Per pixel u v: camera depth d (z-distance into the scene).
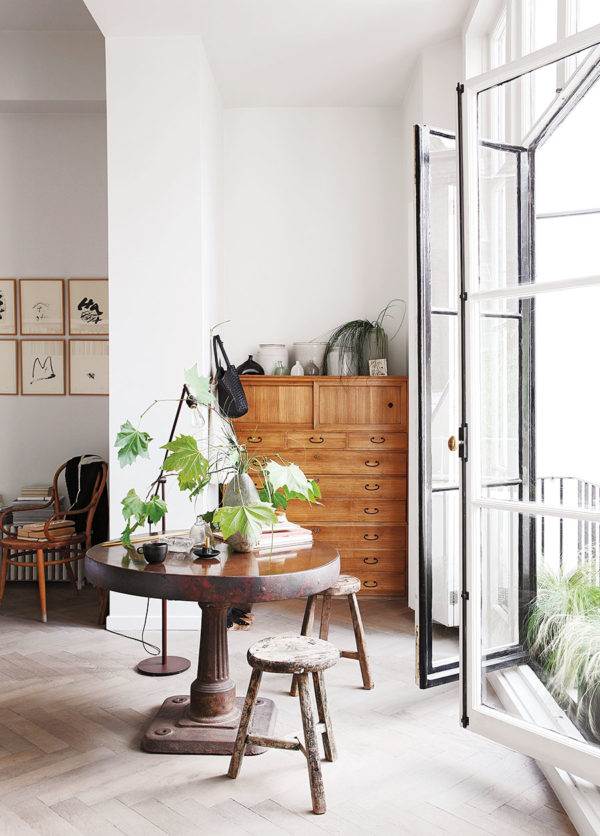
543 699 2.71
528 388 2.77
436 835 2.40
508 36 4.01
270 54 4.98
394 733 3.16
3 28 5.66
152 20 4.52
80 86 5.70
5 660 4.13
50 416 6.14
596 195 2.49
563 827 2.46
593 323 2.51
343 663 4.04
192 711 3.13
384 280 5.86
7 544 4.96
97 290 6.11
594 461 2.49
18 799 2.65
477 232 2.99
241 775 2.81
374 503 5.34
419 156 3.62
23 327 6.12
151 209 4.68
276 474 3.01
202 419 3.62
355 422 5.36
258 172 5.89
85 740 3.12
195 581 2.68
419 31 4.70
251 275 5.89
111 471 4.67
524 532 2.79
